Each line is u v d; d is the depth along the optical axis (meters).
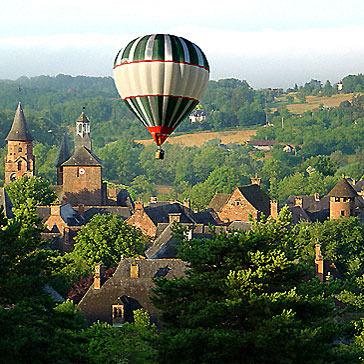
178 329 88.88
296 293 93.56
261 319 87.31
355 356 92.56
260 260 93.25
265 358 83.62
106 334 98.81
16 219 104.31
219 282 92.56
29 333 81.56
